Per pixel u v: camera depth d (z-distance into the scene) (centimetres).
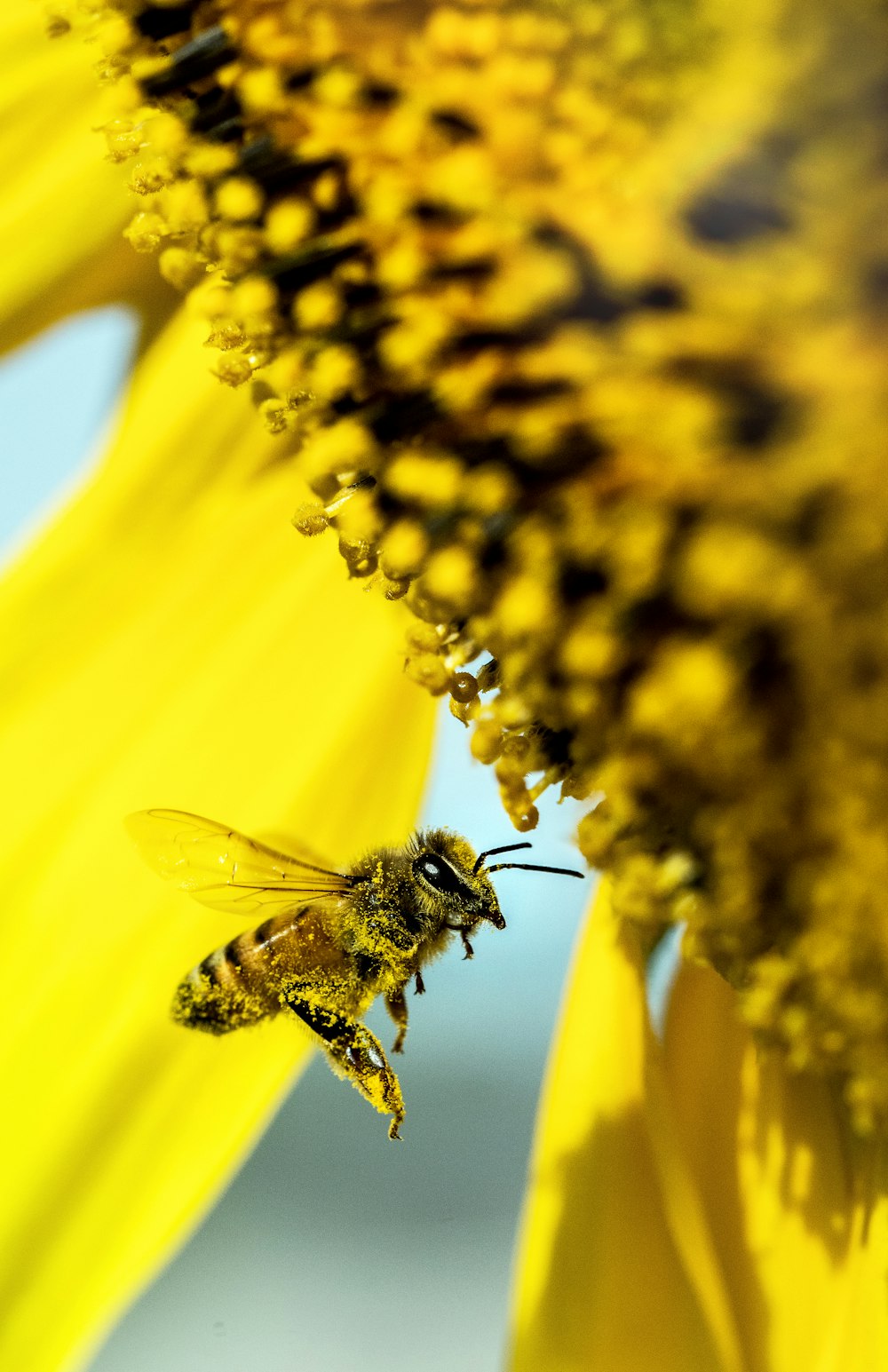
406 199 12
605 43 11
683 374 11
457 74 12
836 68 11
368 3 12
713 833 12
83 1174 13
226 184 13
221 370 13
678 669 12
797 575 11
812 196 11
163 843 13
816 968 12
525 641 12
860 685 11
